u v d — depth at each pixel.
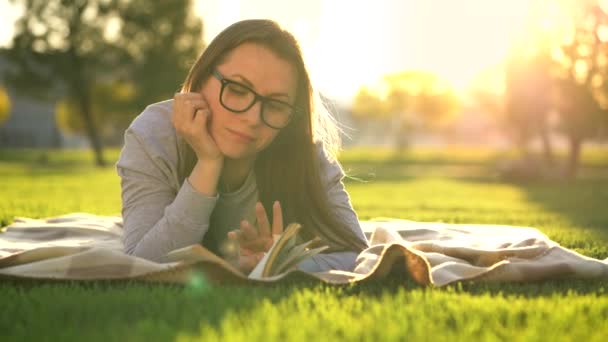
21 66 33.69
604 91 24.83
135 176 2.84
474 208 9.03
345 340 1.69
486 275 2.58
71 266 2.43
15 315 1.94
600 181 23.98
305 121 2.85
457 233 3.96
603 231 5.48
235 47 2.57
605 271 2.76
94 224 4.11
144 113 2.98
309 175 3.01
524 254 2.90
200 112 2.58
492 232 4.04
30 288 2.39
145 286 2.33
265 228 2.60
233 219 3.02
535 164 22.47
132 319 1.90
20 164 30.45
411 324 1.87
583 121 25.05
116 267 2.42
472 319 1.95
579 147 25.64
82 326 1.83
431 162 39.31
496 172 23.23
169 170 2.86
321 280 2.41
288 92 2.62
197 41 35.91
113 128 63.62
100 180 16.78
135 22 34.56
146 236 2.67
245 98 2.56
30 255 2.60
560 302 2.21
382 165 37.34
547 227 5.97
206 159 2.63
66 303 2.04
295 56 2.62
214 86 2.60
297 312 1.97
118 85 37.78
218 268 2.34
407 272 2.60
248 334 1.68
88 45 33.75
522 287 2.58
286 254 2.51
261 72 2.54
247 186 2.99
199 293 2.19
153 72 34.81
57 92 35.12
